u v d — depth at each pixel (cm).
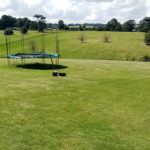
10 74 2945
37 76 2889
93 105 1877
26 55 3769
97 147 1268
